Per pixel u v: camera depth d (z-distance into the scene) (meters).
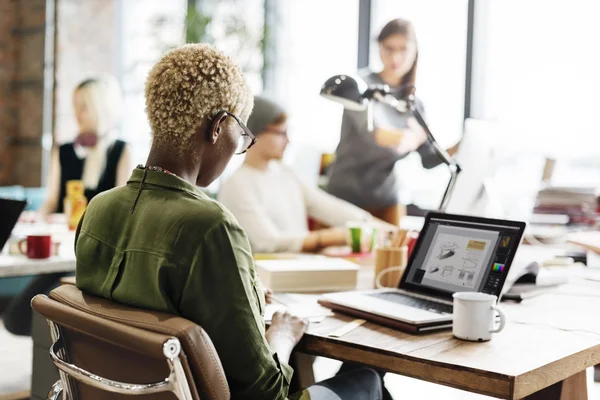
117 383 1.08
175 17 5.82
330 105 4.95
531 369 1.19
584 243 2.56
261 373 1.18
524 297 1.87
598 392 2.62
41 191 5.69
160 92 1.24
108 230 1.28
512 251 1.61
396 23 3.67
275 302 1.79
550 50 4.04
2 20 5.96
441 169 4.34
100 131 3.94
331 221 3.51
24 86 6.02
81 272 1.30
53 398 1.32
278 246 3.05
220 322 1.14
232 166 5.02
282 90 5.46
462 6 4.47
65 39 5.91
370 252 2.63
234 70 1.29
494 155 2.46
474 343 1.38
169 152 1.26
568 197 3.52
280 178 3.44
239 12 5.74
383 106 3.75
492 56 4.34
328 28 5.23
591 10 3.86
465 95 4.47
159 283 1.15
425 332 1.47
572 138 3.94
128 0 6.31
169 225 1.18
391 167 3.82
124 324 1.09
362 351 1.36
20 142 6.05
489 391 1.18
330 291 1.98
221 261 1.16
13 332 2.89
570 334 1.47
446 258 1.75
